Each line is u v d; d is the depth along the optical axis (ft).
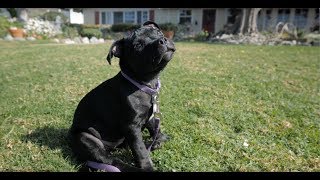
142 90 3.08
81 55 10.25
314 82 6.89
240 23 19.98
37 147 3.49
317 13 23.06
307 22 23.35
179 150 3.48
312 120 4.54
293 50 12.81
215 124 4.22
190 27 25.08
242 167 3.16
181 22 26.21
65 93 5.58
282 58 10.30
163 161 3.27
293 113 4.77
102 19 28.68
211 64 8.66
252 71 7.84
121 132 3.19
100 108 3.24
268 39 17.94
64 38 20.53
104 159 3.05
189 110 4.71
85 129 3.27
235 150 3.50
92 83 6.28
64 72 7.34
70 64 8.43
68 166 3.12
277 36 18.65
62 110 4.67
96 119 3.27
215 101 5.17
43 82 6.37
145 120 3.18
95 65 8.30
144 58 2.92
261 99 5.46
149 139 3.75
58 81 6.45
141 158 3.05
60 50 11.75
